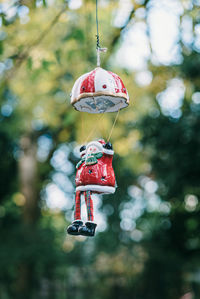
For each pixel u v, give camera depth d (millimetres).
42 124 14297
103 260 18000
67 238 18406
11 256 14062
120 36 8094
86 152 3609
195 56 10758
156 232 16250
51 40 9180
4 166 15727
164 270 15961
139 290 16719
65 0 7363
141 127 12281
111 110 3836
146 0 7453
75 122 9031
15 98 12578
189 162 11555
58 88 10844
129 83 9617
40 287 15297
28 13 7035
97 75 3531
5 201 16047
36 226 15242
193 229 13289
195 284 15039
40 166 17672
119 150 11031
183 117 11602
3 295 13883
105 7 8398
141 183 18391
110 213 20828
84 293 16781
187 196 12227
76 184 3607
